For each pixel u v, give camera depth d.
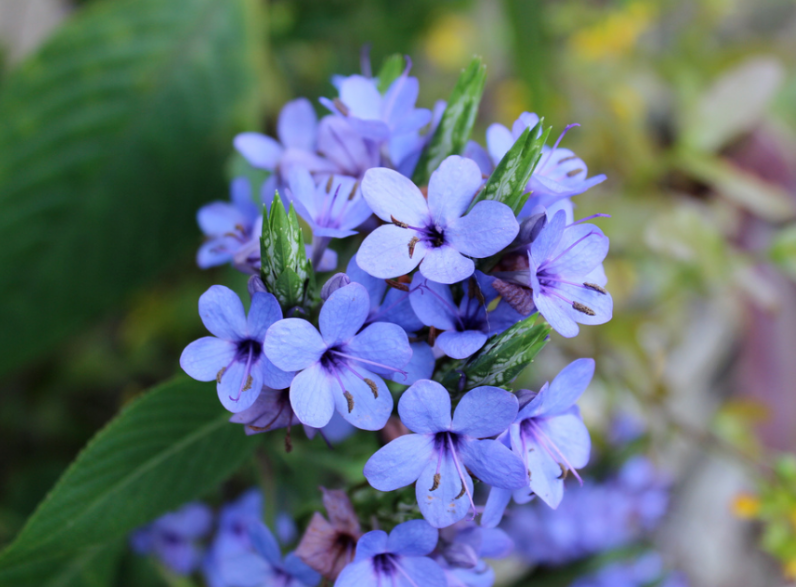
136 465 0.17
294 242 0.15
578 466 0.16
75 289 0.26
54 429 0.34
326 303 0.14
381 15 0.36
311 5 0.34
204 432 0.18
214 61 0.26
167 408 0.17
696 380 0.39
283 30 0.34
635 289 0.34
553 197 0.16
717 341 0.40
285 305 0.15
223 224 0.19
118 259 0.27
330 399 0.15
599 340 0.27
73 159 0.25
